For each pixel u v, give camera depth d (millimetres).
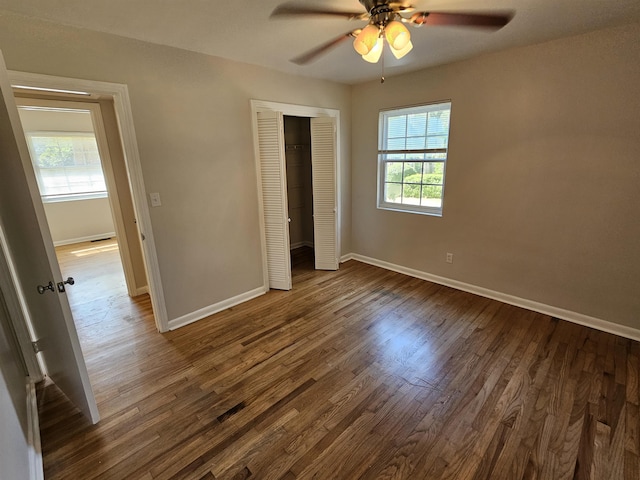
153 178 2629
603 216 2602
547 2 1925
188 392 2139
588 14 2094
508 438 1742
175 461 1652
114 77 2322
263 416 1927
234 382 2225
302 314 3156
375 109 3975
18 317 2137
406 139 3850
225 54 2785
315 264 4387
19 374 1977
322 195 4121
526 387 2113
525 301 3176
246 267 3447
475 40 2566
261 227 3498
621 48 2311
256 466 1616
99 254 5336
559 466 1583
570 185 2715
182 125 2721
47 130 5688
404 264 4156
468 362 2383
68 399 2105
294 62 3033
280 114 3195
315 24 2156
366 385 2166
